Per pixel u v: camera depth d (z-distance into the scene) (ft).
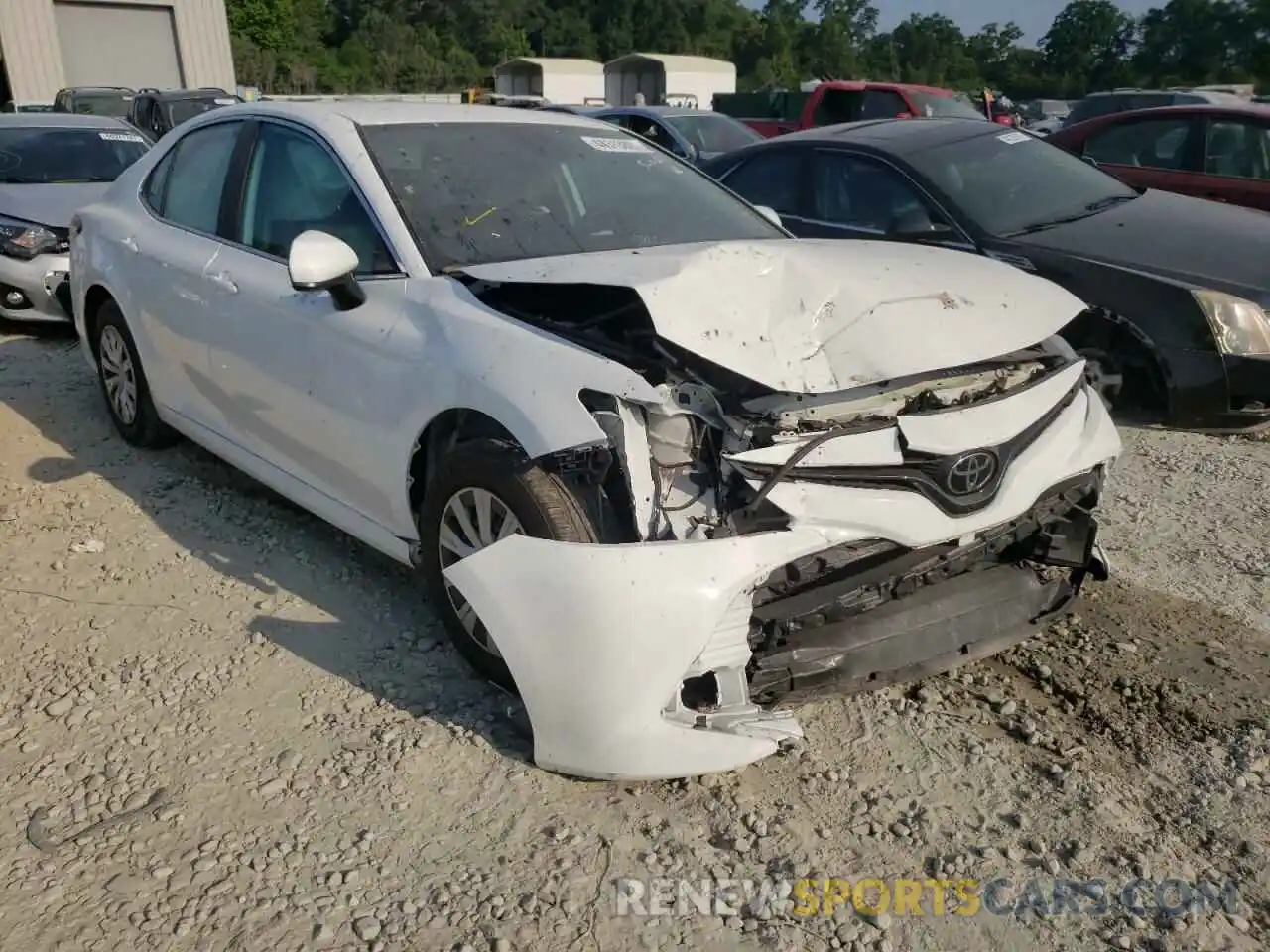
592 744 8.70
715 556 8.57
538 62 118.21
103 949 7.61
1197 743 10.08
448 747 9.77
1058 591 11.62
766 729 8.78
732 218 13.82
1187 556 14.03
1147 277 18.44
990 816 9.07
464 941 7.72
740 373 8.85
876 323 9.56
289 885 8.22
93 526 14.38
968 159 21.62
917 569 9.96
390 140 12.50
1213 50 259.19
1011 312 10.35
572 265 10.19
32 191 25.22
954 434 9.55
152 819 8.90
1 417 18.60
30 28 77.00
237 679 10.85
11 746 9.84
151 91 55.26
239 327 13.05
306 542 13.87
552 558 8.63
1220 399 17.92
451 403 10.03
